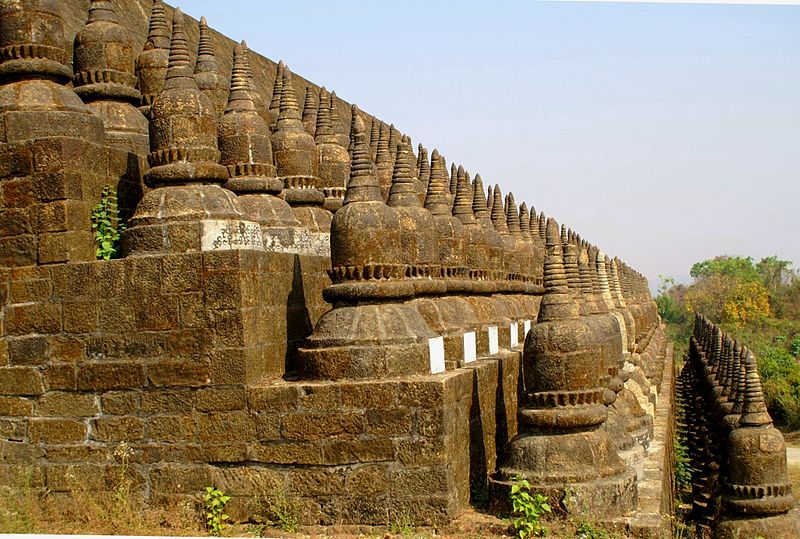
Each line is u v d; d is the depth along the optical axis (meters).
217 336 12.81
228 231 13.51
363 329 12.82
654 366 29.69
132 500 12.93
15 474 13.40
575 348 12.66
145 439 13.00
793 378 49.56
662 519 12.36
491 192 27.94
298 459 12.51
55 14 14.54
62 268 13.43
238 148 15.98
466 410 13.67
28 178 13.68
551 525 11.92
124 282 13.17
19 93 13.94
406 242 15.42
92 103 16.59
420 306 15.06
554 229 13.27
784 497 16.94
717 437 22.05
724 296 88.94
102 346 13.22
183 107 13.80
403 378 12.53
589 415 12.47
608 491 12.17
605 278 24.36
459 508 12.73
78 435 13.25
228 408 12.74
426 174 21.06
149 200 13.62
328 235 17.33
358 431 12.38
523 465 12.52
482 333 17.62
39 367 13.45
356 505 12.33
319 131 18.94
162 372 12.98
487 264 20.45
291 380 13.23
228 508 12.66
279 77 19.69
